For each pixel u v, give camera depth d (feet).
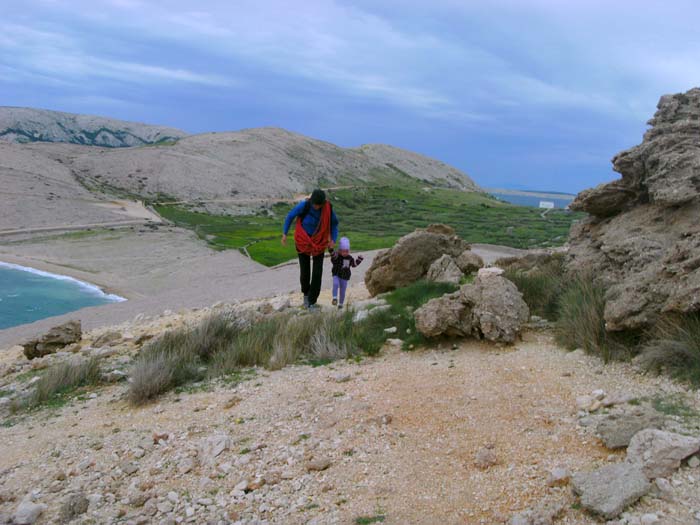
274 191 386.52
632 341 18.60
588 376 17.19
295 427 16.28
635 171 27.66
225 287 105.81
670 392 14.83
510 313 22.39
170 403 20.29
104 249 191.52
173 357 24.23
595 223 30.76
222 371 23.40
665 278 18.42
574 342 20.35
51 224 229.86
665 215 25.45
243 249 198.29
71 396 23.41
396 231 253.65
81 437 17.84
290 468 13.78
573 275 27.76
